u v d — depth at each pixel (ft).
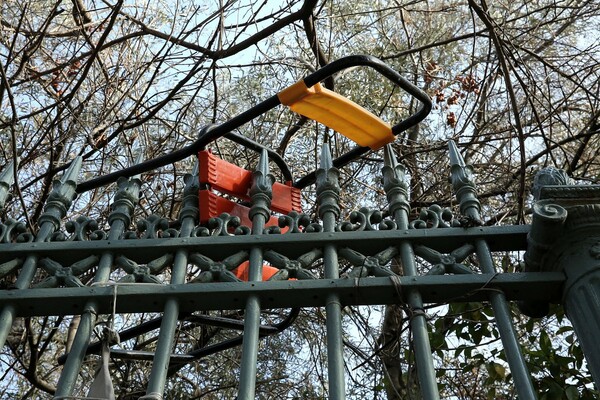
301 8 21.86
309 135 27.20
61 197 10.68
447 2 28.66
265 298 9.24
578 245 9.14
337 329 8.75
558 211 9.20
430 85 27.68
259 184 10.63
